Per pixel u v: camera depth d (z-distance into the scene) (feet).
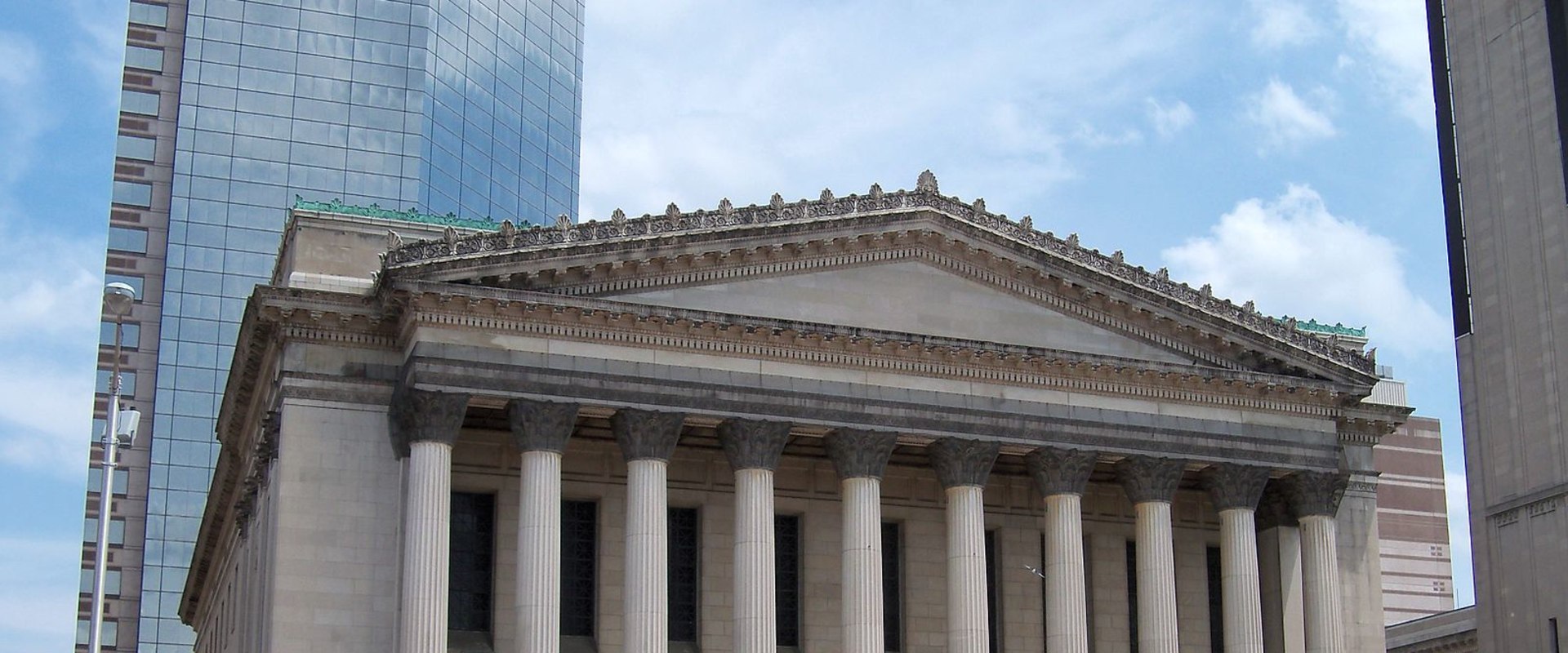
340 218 261.65
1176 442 278.05
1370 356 294.25
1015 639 287.89
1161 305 280.51
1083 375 274.16
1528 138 267.59
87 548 621.72
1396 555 586.45
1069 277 276.62
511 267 248.11
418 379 241.14
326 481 247.70
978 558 263.08
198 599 474.08
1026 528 293.43
